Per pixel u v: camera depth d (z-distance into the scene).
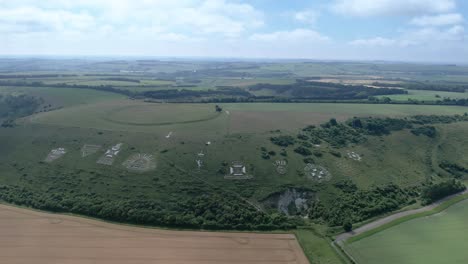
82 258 62.28
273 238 70.44
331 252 65.50
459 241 68.75
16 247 65.50
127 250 65.06
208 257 63.16
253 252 65.19
